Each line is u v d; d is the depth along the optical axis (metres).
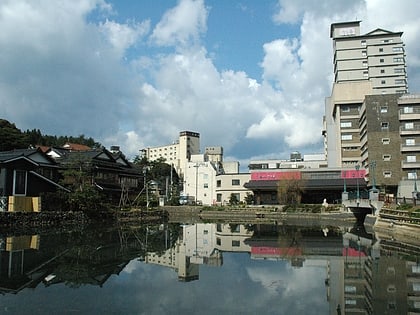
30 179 42.22
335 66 110.50
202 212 78.31
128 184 68.81
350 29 109.44
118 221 51.75
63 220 40.91
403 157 68.75
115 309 11.59
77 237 30.56
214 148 149.25
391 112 70.25
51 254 21.33
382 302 12.45
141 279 15.75
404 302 12.45
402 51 104.88
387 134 69.81
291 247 26.34
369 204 45.44
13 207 36.62
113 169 64.50
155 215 63.62
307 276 16.56
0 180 38.97
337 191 78.88
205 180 99.56
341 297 13.04
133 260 20.33
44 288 13.98
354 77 105.56
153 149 168.00
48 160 52.47
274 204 80.81
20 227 35.19
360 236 33.66
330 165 95.06
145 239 31.25
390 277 16.12
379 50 105.62
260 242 29.70
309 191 79.94
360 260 20.52
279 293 13.66
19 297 12.75
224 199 96.38
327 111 98.06
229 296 13.21
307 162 105.38
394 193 69.12
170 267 18.56
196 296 13.18
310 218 64.25
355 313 11.34
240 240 31.28
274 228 44.53
